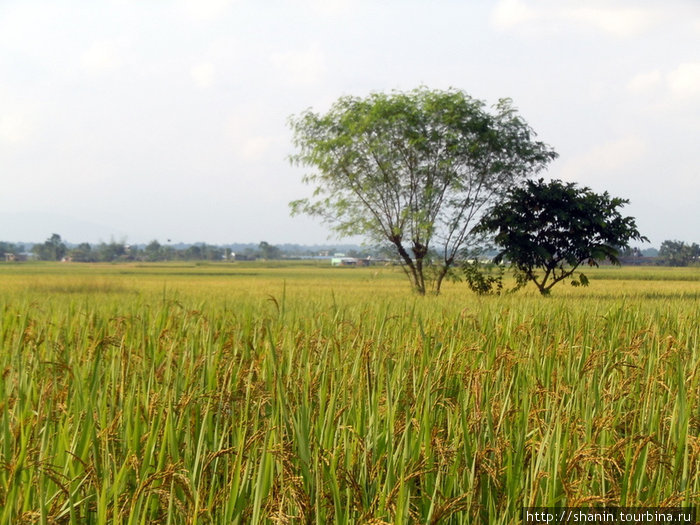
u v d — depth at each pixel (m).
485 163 35.31
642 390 5.19
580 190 32.16
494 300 15.33
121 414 4.08
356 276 81.00
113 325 8.23
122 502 3.42
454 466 3.62
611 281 60.00
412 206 35.56
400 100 34.59
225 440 4.34
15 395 4.92
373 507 3.23
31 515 3.11
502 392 4.91
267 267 149.12
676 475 3.82
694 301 19.33
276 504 3.29
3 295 23.55
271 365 5.17
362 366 5.08
